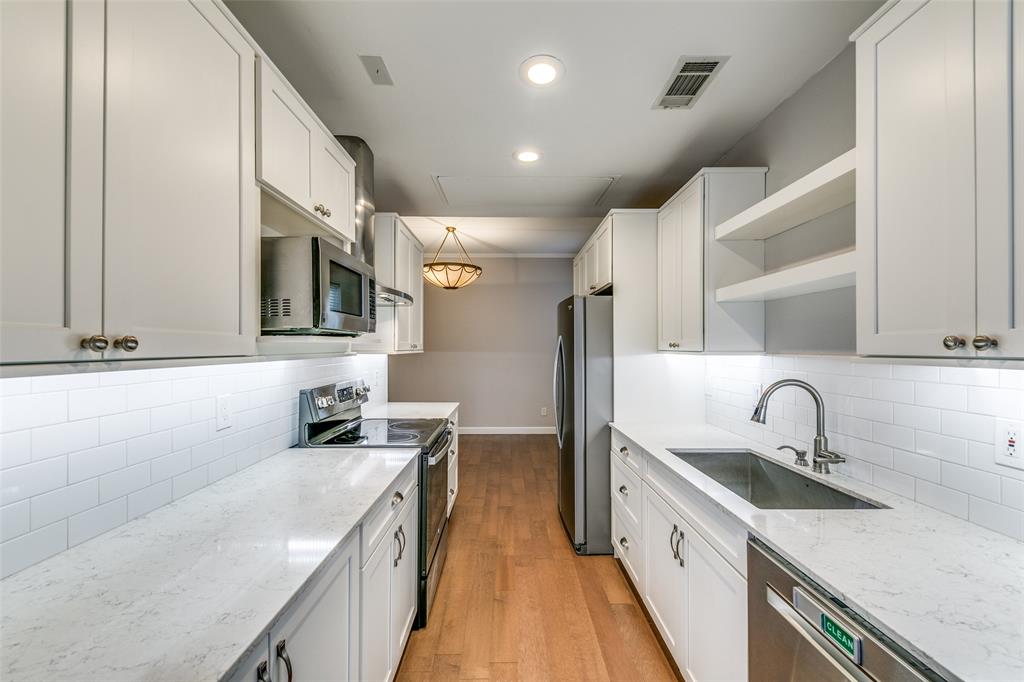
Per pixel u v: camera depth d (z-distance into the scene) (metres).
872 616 0.84
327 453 2.04
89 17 0.75
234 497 1.44
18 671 0.66
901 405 1.46
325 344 1.79
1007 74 0.85
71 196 0.72
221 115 1.11
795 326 2.00
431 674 1.84
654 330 2.95
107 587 0.90
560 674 1.84
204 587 0.91
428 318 6.77
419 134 2.32
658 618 2.01
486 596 2.42
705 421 2.91
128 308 0.83
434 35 1.59
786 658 1.08
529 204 3.58
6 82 0.63
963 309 0.93
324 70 1.79
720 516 1.44
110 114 0.79
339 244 2.02
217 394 1.61
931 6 1.00
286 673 0.89
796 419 1.98
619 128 2.27
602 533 2.94
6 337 0.63
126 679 0.65
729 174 2.23
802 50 1.70
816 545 1.12
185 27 0.98
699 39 1.62
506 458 5.39
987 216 0.88
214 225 1.08
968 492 1.25
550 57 1.71
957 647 0.76
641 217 2.96
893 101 1.11
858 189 1.22
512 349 6.76
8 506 0.93
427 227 5.21
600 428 2.96
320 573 1.03
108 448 1.16
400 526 1.78
